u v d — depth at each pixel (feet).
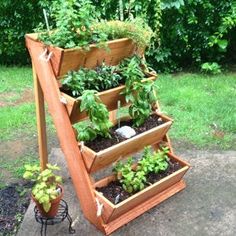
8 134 7.82
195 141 7.48
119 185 5.49
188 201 5.76
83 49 4.91
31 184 6.26
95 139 5.28
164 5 9.60
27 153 7.20
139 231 5.24
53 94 5.10
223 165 6.51
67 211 5.35
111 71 5.40
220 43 10.30
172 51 10.64
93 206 5.13
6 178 6.46
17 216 5.60
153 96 5.69
